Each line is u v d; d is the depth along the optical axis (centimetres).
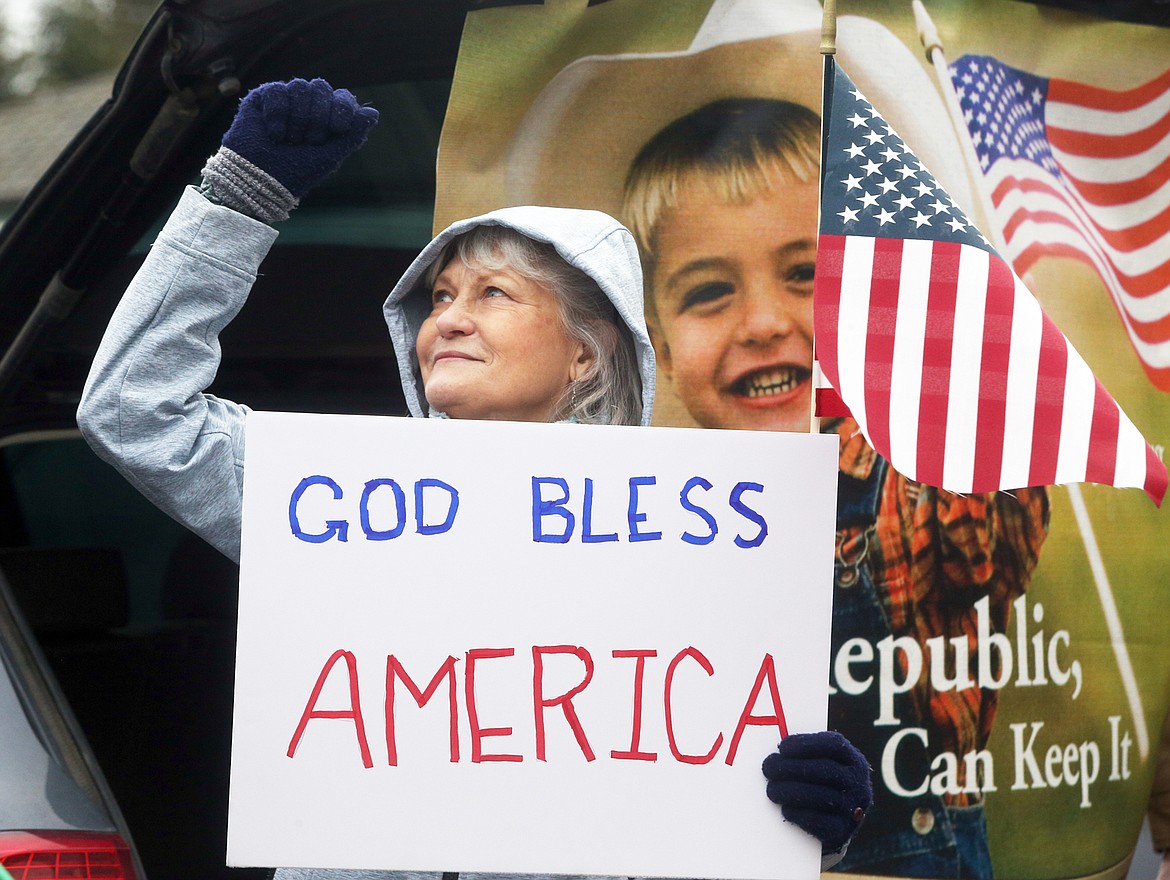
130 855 668
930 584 915
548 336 661
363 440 593
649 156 912
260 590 582
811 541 600
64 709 757
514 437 597
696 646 592
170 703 1102
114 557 1170
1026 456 602
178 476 621
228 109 884
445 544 591
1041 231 947
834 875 921
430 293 707
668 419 917
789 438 604
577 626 590
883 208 629
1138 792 967
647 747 586
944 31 928
